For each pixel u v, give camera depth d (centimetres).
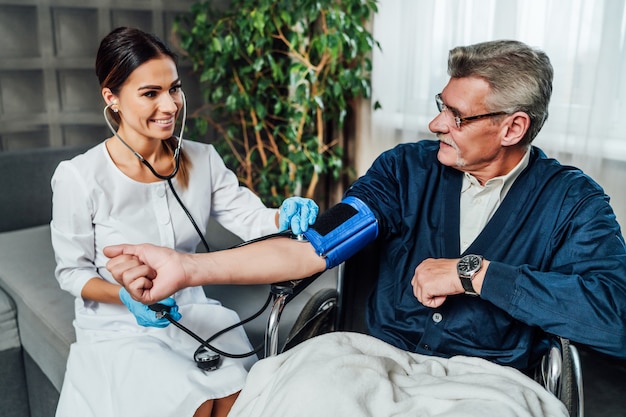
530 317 101
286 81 283
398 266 121
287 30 277
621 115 203
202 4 255
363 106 282
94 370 124
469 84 105
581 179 112
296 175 276
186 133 280
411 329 118
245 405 99
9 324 166
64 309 159
